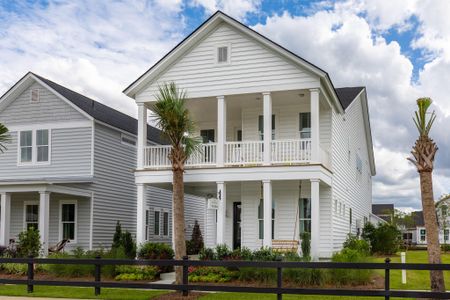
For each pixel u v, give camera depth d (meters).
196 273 15.02
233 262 11.34
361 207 31.00
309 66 17.39
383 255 27.69
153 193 29.09
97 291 12.40
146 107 19.75
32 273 12.85
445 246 40.56
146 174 19.05
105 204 24.28
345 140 24.31
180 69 19.14
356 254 15.23
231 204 21.59
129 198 26.53
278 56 18.05
